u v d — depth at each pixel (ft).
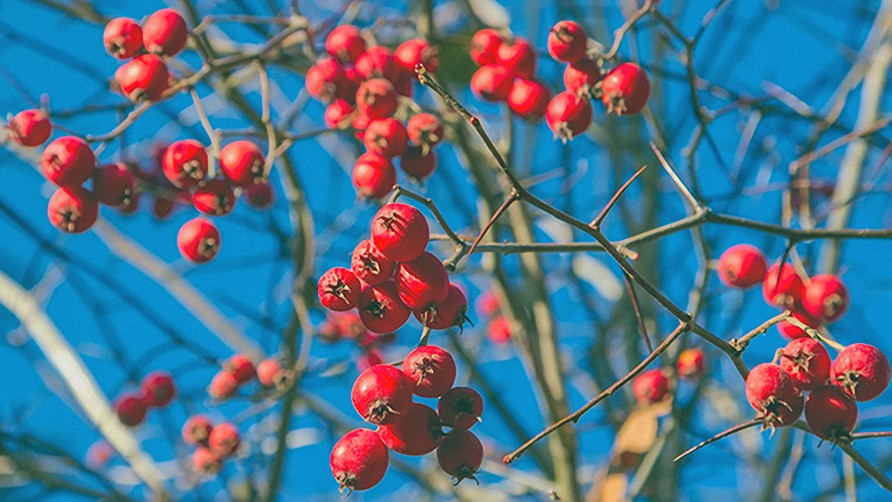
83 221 1.89
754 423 1.64
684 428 2.20
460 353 2.43
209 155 1.90
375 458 1.64
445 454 1.65
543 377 2.29
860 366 1.64
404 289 1.66
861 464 1.64
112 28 1.92
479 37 2.04
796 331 1.92
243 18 2.05
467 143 2.32
